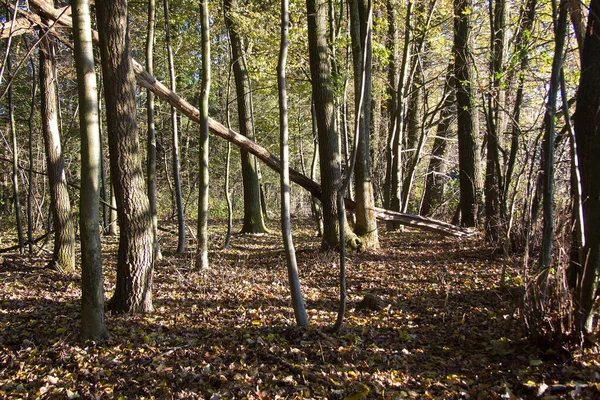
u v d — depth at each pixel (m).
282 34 5.12
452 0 12.66
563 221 4.46
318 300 7.00
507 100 9.88
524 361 4.13
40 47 8.99
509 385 3.75
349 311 6.31
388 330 5.49
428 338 5.17
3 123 17.23
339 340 4.96
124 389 3.97
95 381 4.10
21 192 19.27
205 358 4.52
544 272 4.29
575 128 4.49
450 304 6.34
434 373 4.16
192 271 9.22
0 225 19.03
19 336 5.21
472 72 11.91
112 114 5.88
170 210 24.81
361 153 11.05
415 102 17.75
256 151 10.08
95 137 4.66
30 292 7.61
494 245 9.74
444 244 11.25
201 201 9.18
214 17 12.98
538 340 4.25
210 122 9.38
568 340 4.00
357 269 9.20
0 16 10.77
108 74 5.78
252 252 12.35
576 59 7.70
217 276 8.80
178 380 4.07
